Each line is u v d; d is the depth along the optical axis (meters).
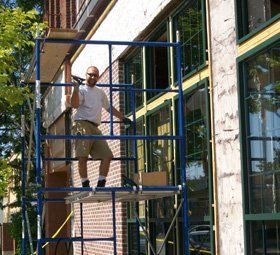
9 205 25.06
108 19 14.10
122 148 13.08
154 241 11.29
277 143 7.43
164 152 10.98
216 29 8.89
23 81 11.16
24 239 10.17
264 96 7.73
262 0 7.87
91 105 8.99
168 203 10.59
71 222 18.23
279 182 7.36
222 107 8.62
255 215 7.65
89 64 15.80
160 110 11.21
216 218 8.61
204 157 9.38
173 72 10.55
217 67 8.83
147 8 11.53
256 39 7.86
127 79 13.27
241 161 8.00
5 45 10.66
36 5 23.66
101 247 14.51
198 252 9.41
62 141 18.62
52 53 10.27
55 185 20.78
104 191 8.21
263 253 7.56
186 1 10.09
